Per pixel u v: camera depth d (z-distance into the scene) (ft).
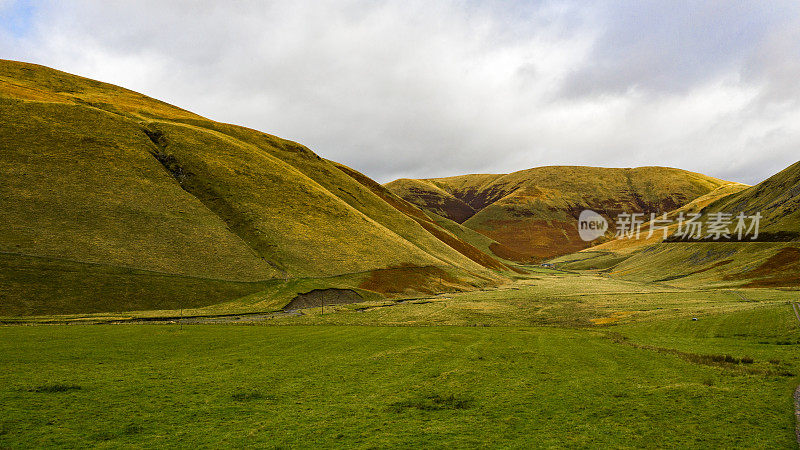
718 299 280.51
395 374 95.20
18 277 213.87
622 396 76.18
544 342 139.64
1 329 150.82
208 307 239.50
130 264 252.42
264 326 180.45
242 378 91.30
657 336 154.61
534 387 83.46
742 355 112.98
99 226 272.92
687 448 52.60
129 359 109.40
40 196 275.59
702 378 87.20
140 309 224.12
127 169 339.98
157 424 64.34
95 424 64.03
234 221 343.87
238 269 286.46
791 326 147.23
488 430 60.70
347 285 311.47
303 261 324.60
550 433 59.06
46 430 61.31
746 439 54.39
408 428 61.77
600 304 285.02
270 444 56.70
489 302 300.81
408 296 332.19
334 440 57.93
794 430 56.65
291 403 74.54
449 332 164.04
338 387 84.69
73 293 217.77
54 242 245.86
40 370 95.55
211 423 64.80
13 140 312.50
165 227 297.94
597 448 53.57
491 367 101.96
